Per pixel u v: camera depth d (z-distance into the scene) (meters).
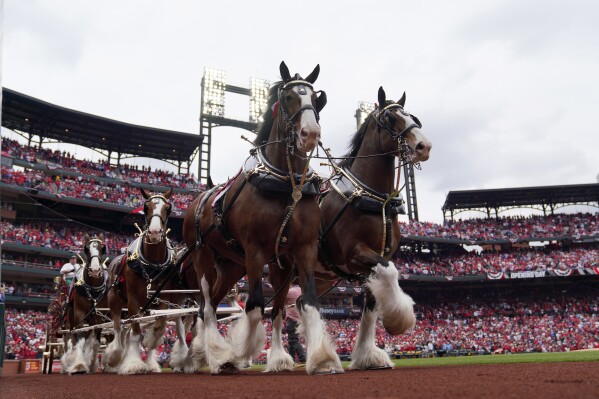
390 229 6.59
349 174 6.78
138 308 8.64
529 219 57.00
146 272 8.55
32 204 36.91
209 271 6.89
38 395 3.92
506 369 4.80
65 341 12.61
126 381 5.75
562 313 45.50
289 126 5.54
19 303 32.72
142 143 48.91
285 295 7.28
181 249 9.56
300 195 5.44
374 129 6.88
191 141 49.47
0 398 3.81
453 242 52.28
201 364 8.50
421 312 47.41
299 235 5.49
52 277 35.50
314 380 4.06
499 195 57.12
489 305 48.38
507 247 56.09
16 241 33.44
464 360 11.57
